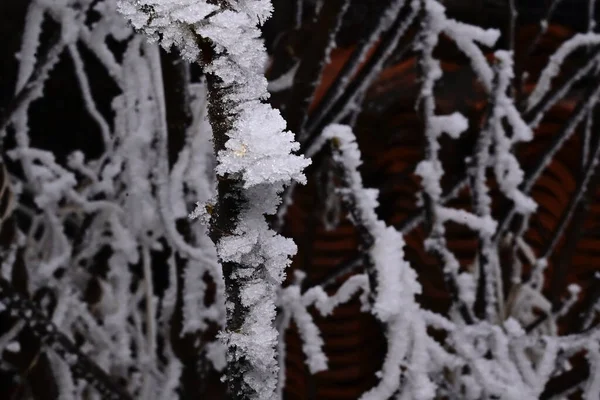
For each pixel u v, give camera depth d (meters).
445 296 2.01
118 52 2.15
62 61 2.11
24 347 1.68
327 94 1.75
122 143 1.88
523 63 2.05
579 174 1.98
